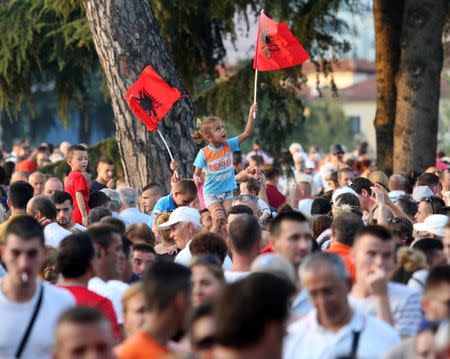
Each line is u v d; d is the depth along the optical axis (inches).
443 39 1601.9
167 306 417.7
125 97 1045.8
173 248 745.0
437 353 328.8
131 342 417.4
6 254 478.9
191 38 1499.8
